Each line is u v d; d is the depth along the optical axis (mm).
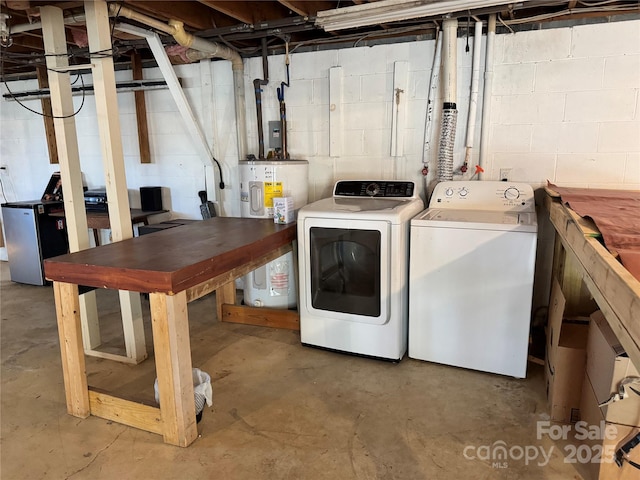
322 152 3721
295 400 2439
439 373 2711
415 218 2703
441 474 1876
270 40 3660
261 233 2775
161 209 4418
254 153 3979
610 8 2727
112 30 2648
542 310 3184
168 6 2916
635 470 1679
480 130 3178
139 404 2184
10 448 2080
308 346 3082
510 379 2627
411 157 3445
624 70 2822
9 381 2691
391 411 2322
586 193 2598
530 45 2979
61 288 2201
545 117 3029
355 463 1944
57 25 2641
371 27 3311
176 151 4305
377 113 3479
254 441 2102
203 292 2143
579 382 2125
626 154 2902
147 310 3846
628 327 1041
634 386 1620
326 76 3592
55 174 4770
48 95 4621
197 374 2320
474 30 3061
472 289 2617
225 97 3992
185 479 1868
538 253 3150
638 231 1535
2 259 5531
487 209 2934
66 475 1901
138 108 4281
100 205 4328
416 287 2752
